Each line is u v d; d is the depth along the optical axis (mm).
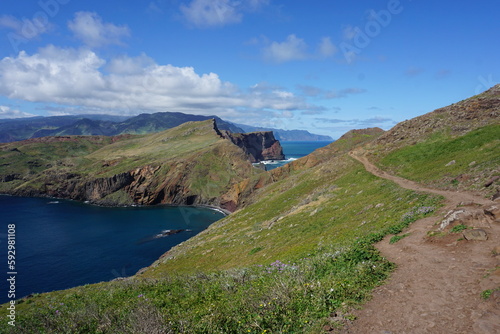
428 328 7387
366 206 33469
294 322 8312
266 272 14781
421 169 46812
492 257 11117
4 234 99125
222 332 8414
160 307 11961
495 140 42656
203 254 47906
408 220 20266
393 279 10789
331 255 14406
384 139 77125
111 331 10164
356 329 7711
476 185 26438
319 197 55219
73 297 21172
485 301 8125
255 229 52188
